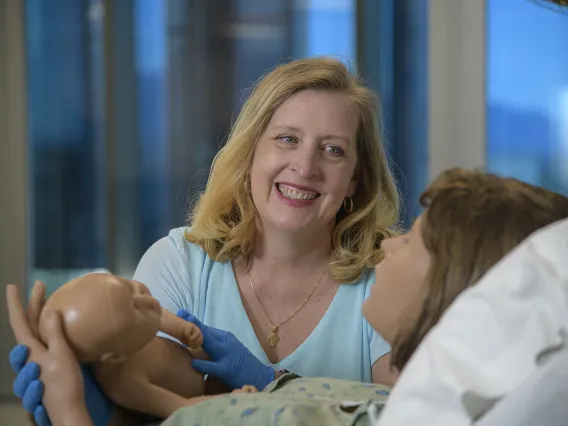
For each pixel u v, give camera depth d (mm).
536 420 641
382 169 1479
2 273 3580
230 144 1423
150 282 1419
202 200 1507
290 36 3549
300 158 1323
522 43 3414
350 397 1009
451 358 672
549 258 703
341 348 1386
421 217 870
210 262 1442
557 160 3459
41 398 873
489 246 784
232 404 883
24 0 3514
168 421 889
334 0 3502
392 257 882
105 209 3615
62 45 3549
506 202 803
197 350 1107
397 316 871
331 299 1423
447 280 795
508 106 3453
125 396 956
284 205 1346
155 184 3615
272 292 1426
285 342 1403
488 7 3410
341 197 1366
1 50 3521
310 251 1418
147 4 3547
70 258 3631
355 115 1386
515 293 679
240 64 3578
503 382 654
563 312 669
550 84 3424
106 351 878
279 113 1361
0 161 3557
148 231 3625
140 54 3568
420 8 3471
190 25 3562
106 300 868
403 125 3514
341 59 1574
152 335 902
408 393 671
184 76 3584
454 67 3465
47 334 874
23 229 3572
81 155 3596
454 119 3484
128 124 3584
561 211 812
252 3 3551
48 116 3580
